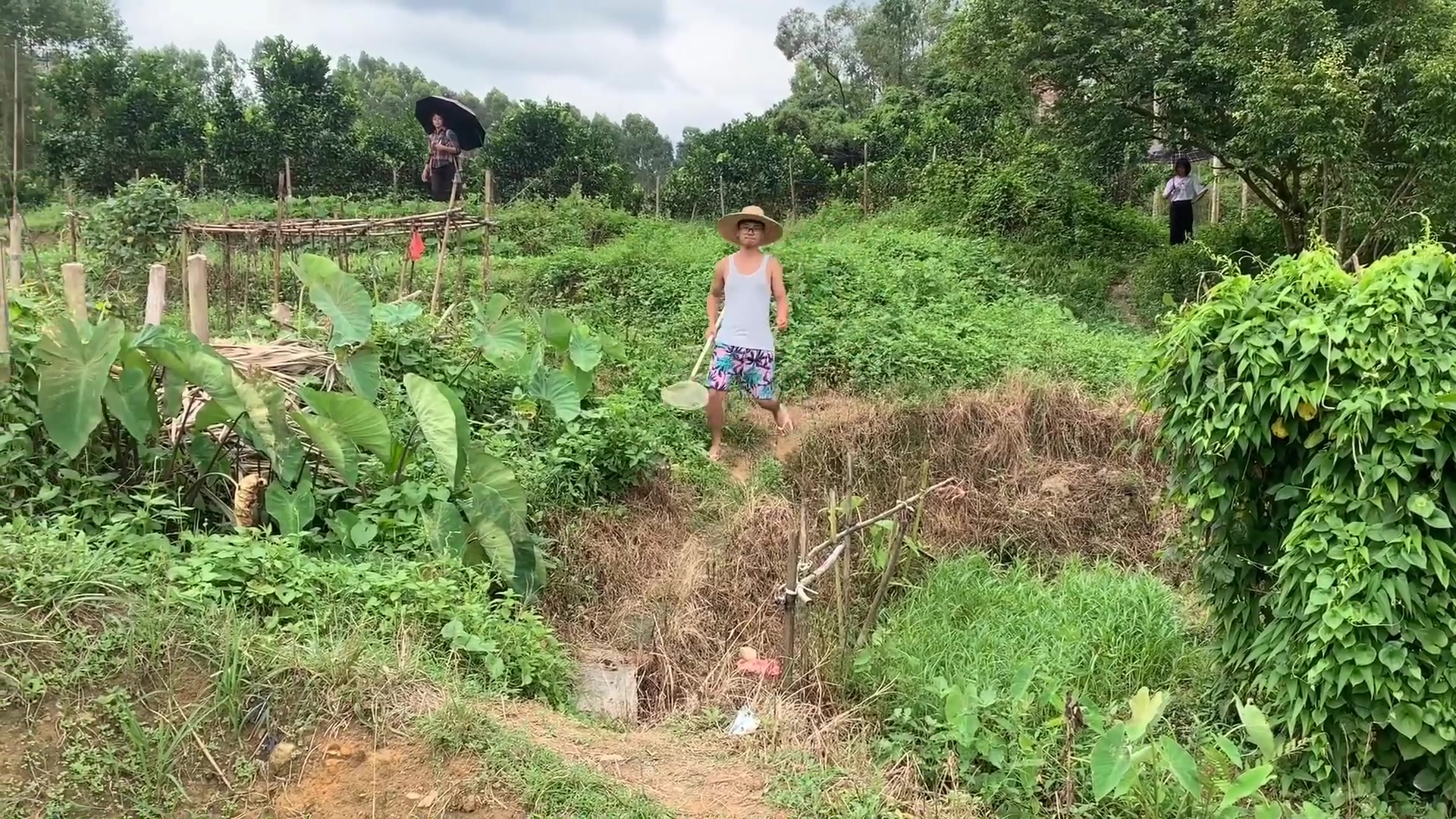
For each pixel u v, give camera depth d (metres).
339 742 3.02
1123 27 11.23
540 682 3.84
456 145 13.41
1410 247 3.41
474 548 4.66
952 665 4.11
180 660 3.10
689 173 21.84
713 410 6.41
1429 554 3.18
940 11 24.31
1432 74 8.44
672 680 4.32
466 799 2.88
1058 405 6.83
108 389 4.11
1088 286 11.88
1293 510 3.60
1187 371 3.76
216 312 9.84
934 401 6.94
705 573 5.01
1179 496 4.01
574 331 6.13
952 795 3.24
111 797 2.77
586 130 25.05
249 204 19.42
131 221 10.31
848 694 3.95
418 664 3.37
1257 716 2.99
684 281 10.33
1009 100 13.42
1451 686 3.15
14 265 9.67
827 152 24.98
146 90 23.78
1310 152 9.05
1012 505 6.04
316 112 23.27
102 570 3.29
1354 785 3.28
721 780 3.27
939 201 14.66
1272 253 11.61
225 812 2.81
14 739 2.79
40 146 23.58
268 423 4.38
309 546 4.39
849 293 9.72
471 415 6.33
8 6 27.08
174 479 4.46
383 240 13.21
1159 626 4.45
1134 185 16.98
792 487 6.22
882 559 4.53
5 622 2.99
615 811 2.91
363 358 5.30
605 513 5.58
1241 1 9.62
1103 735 3.04
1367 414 3.18
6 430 4.12
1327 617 3.21
